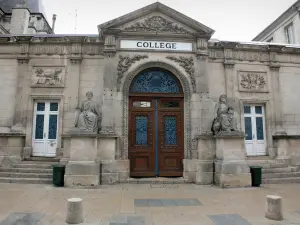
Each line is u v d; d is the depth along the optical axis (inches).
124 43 438.6
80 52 466.6
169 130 441.4
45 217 230.1
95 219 228.1
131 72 432.1
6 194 314.8
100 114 448.8
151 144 433.1
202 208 267.3
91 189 354.9
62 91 461.4
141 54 439.5
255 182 388.5
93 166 371.6
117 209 260.1
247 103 497.0
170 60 442.9
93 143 378.6
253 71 498.9
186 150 425.7
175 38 447.8
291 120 502.3
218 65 488.4
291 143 482.9
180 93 445.7
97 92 461.1
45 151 457.1
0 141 439.2
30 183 385.7
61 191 337.4
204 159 410.9
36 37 467.5
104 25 429.4
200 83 437.1
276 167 458.6
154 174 426.0
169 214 245.8
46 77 464.1
